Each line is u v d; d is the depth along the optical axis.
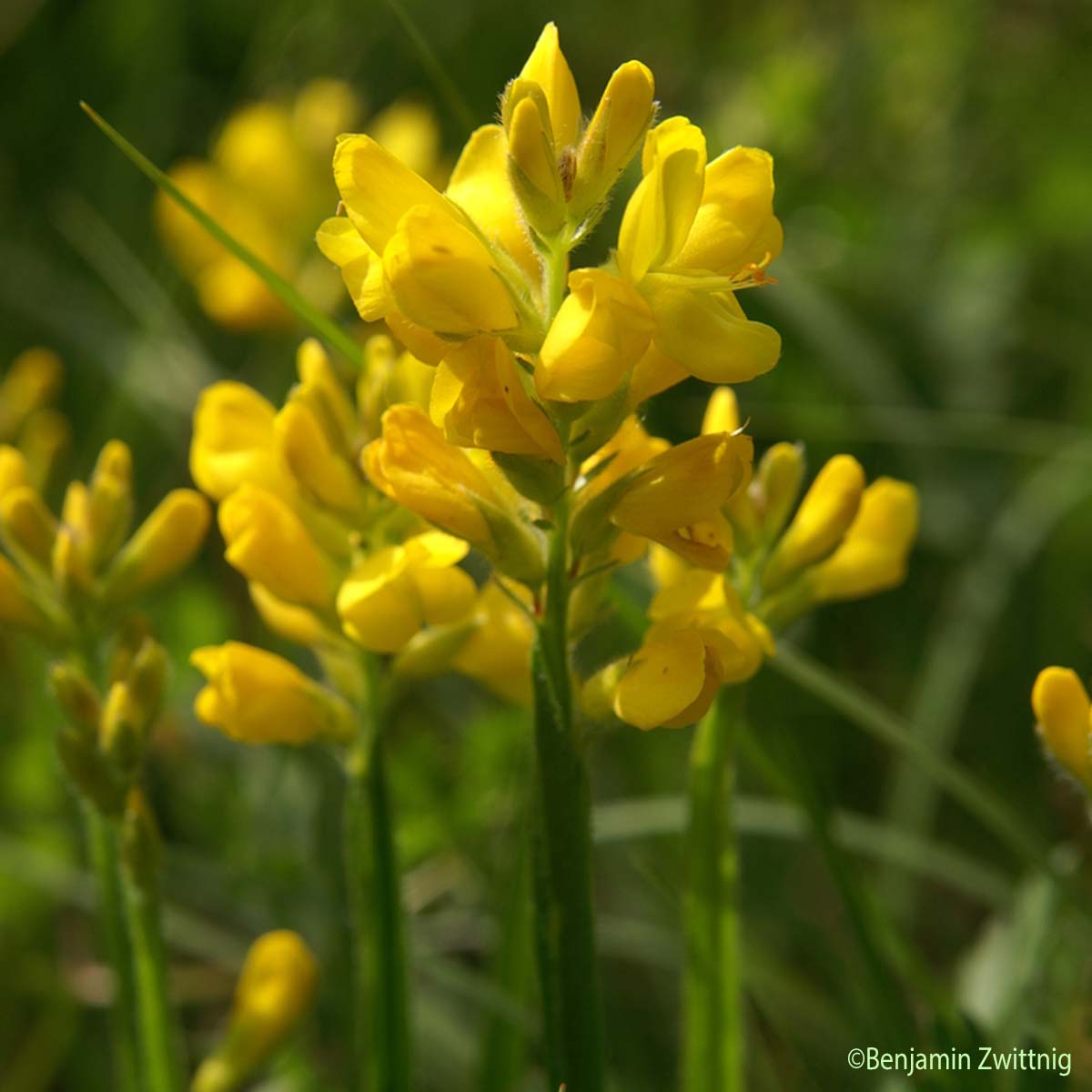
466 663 0.44
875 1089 0.47
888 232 0.78
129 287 0.70
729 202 0.40
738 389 0.67
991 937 0.47
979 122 0.83
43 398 0.61
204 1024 0.53
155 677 0.44
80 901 0.52
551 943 0.41
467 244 0.40
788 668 0.45
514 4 0.87
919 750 0.45
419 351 0.40
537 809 0.41
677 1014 0.50
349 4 0.85
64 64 0.82
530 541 0.41
